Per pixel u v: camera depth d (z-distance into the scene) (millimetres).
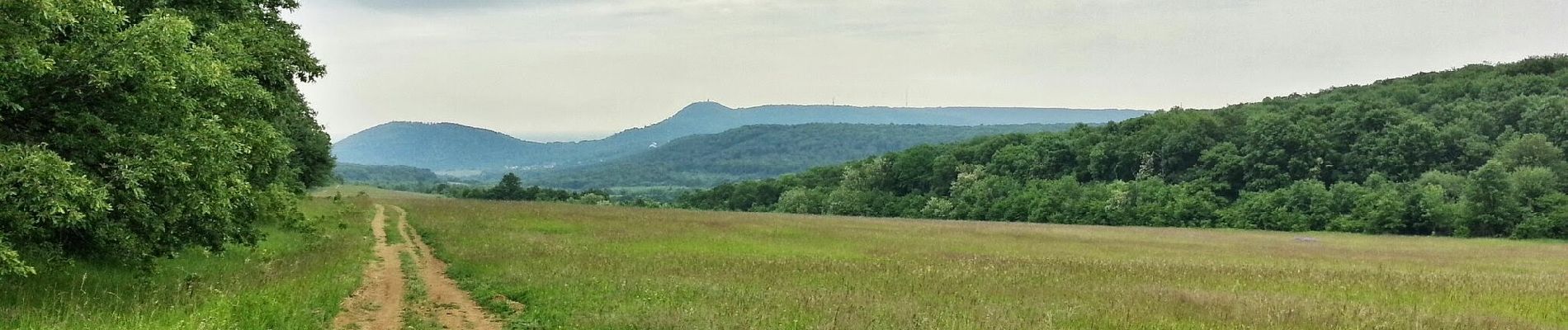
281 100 21016
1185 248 39531
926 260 26562
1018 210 93125
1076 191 91250
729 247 30938
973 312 13633
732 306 13125
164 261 16219
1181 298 16547
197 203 12344
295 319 11250
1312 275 23188
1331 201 71250
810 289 16609
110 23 10875
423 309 13578
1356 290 19594
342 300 13617
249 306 11141
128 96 11312
